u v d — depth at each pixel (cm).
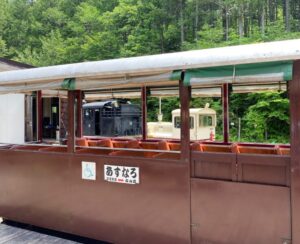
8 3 3164
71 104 397
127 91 534
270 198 283
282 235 278
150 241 342
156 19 2423
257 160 290
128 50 2242
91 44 2344
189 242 319
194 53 306
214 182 308
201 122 697
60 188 407
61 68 389
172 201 329
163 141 491
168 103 862
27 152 438
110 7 2819
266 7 2427
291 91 275
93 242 395
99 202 376
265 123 752
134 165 352
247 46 287
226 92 446
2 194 466
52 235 420
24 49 2702
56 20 2895
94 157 379
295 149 272
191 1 2452
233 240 300
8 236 417
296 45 262
